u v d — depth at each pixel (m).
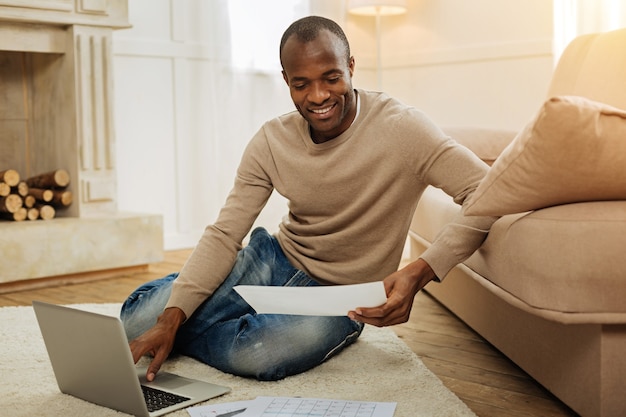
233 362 1.75
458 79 4.23
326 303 1.52
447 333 2.25
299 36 1.61
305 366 1.77
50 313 1.56
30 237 3.04
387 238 1.78
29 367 1.88
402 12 4.30
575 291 1.35
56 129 3.38
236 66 4.00
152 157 3.91
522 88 3.95
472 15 4.14
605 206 1.37
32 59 3.47
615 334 1.39
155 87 3.89
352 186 1.75
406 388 1.64
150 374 1.69
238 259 1.88
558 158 1.32
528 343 1.73
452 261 1.61
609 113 1.31
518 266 1.45
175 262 3.65
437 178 1.68
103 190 3.33
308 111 1.65
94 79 3.28
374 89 4.66
